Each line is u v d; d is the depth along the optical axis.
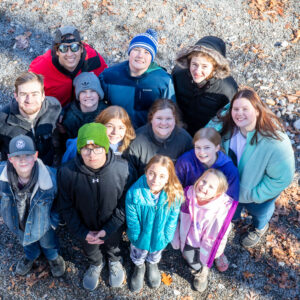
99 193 3.05
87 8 6.54
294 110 5.33
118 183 3.07
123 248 4.21
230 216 3.29
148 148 3.39
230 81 3.76
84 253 3.82
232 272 4.07
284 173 3.11
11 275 3.99
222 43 3.79
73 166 3.00
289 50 6.02
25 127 3.46
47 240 3.49
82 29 6.33
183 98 3.98
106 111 3.26
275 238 4.29
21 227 3.31
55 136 4.00
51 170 3.26
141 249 3.60
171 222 3.28
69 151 3.44
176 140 3.41
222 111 3.46
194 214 3.34
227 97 3.74
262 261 4.13
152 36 3.75
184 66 3.67
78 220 3.30
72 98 4.39
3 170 2.99
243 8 6.55
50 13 6.48
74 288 3.94
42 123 3.55
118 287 3.93
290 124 5.22
